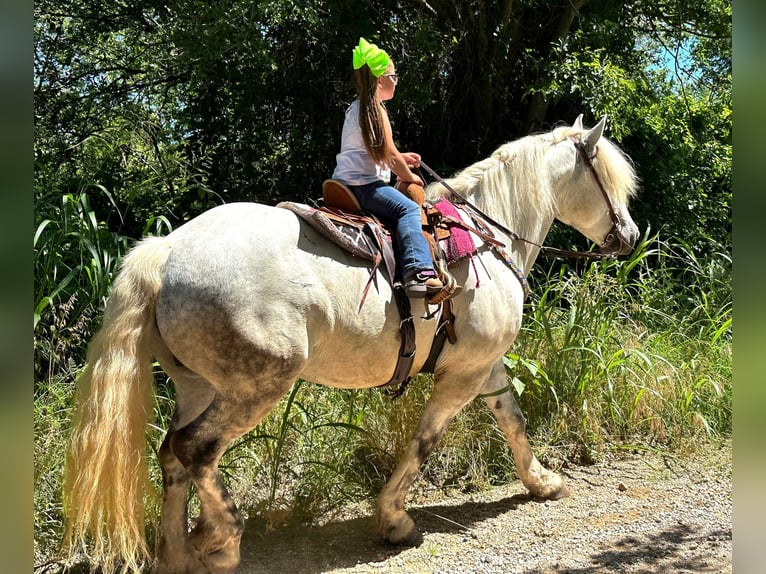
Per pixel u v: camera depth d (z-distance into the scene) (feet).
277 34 25.17
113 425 9.07
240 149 26.78
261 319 9.49
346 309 10.27
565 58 26.27
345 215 10.75
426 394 15.39
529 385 17.10
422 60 25.25
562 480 15.08
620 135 26.35
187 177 26.23
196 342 9.46
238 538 10.39
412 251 10.56
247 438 13.23
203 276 9.38
